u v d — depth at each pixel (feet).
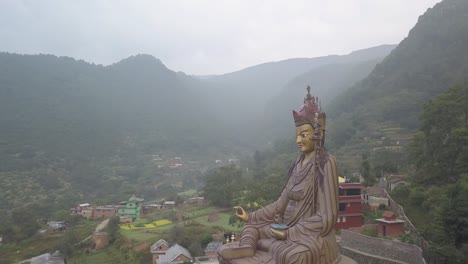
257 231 54.80
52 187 354.33
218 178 263.08
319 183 50.70
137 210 256.11
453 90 131.75
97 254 185.37
